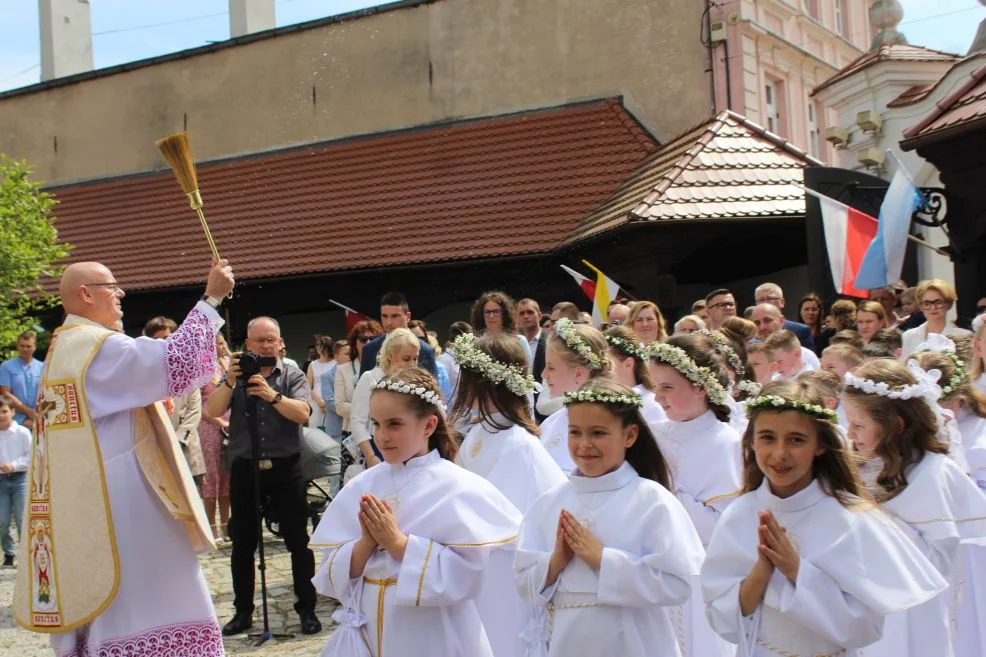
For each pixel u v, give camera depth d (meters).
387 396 4.11
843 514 3.51
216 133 22.81
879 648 4.25
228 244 19.67
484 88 20.30
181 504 4.81
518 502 4.70
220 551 9.78
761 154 15.05
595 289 12.34
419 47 20.94
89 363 4.75
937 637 4.17
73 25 26.86
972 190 10.12
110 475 4.73
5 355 16.55
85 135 24.22
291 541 6.81
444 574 3.89
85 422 4.71
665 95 18.75
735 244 15.43
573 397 3.83
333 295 18.41
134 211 22.00
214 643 4.89
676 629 4.59
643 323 7.30
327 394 11.48
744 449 3.77
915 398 4.23
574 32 19.56
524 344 8.44
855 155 13.47
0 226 16.25
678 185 14.17
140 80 23.69
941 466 4.25
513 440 4.82
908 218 10.02
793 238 14.88
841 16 23.62
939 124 9.96
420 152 19.92
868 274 10.16
